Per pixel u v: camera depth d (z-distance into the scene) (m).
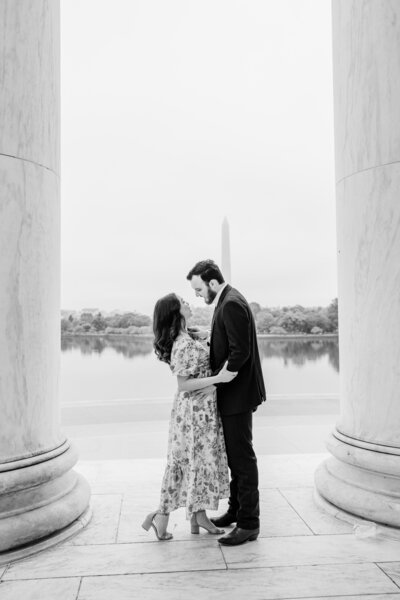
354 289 5.82
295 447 9.19
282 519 5.69
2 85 4.95
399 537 5.11
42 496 5.14
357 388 5.79
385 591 4.12
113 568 4.56
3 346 4.89
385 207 5.49
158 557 4.78
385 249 5.50
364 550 4.89
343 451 5.78
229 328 4.88
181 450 5.16
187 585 4.24
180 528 5.51
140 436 10.46
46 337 5.33
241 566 4.58
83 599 4.03
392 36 5.47
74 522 5.45
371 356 5.62
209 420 5.15
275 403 15.66
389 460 5.34
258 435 10.25
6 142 4.96
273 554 4.82
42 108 5.33
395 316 5.45
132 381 23.39
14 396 4.96
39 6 5.32
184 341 5.14
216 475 5.14
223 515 5.57
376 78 5.57
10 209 4.96
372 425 5.61
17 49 5.06
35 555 4.83
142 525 5.21
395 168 5.44
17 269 5.00
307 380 24.88
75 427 11.94
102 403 16.44
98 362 24.27
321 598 4.02
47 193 5.38
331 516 5.75
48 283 5.38
